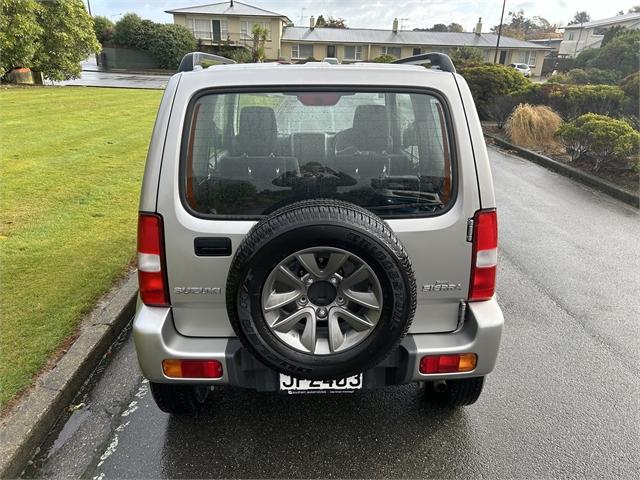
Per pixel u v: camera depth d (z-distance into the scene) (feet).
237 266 6.24
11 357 9.77
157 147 6.68
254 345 6.48
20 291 12.46
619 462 7.97
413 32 160.35
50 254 14.76
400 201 7.05
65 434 8.44
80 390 9.59
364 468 7.79
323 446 8.23
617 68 78.28
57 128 36.19
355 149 7.06
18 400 8.59
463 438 8.44
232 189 6.94
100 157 27.73
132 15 130.62
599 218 21.34
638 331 12.19
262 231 6.21
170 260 6.84
